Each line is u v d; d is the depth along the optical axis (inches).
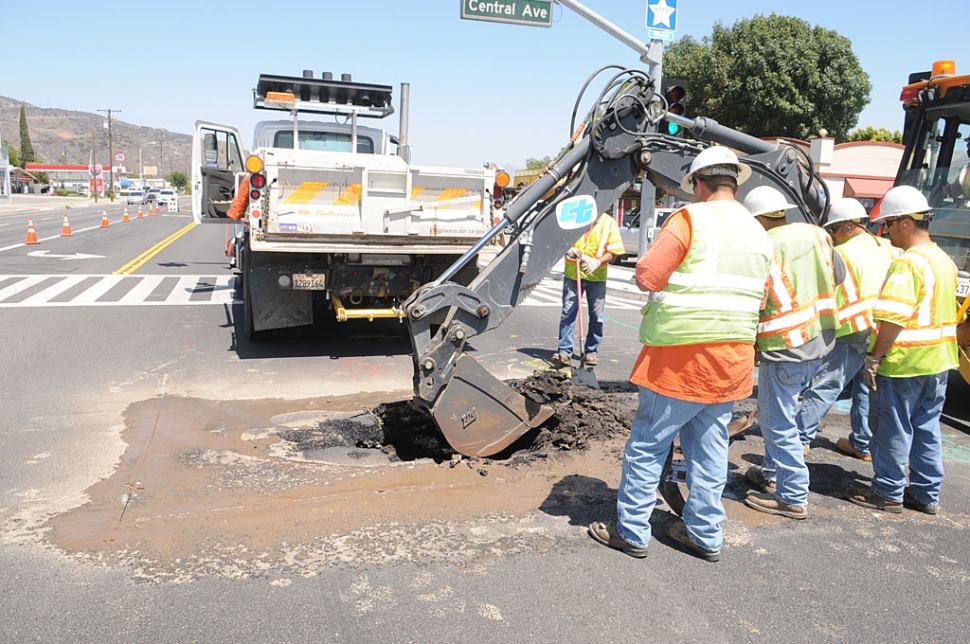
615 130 182.4
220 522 146.2
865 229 185.9
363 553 135.6
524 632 112.5
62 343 304.5
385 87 358.6
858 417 199.9
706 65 1027.9
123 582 122.7
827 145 961.5
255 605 117.2
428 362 173.8
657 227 782.5
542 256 183.0
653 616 118.7
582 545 142.4
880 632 117.3
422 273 297.4
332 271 290.4
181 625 111.2
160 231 1082.7
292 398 239.9
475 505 159.0
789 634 115.6
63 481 164.7
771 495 168.2
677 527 146.3
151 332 333.4
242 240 335.6
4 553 131.3
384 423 218.1
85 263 591.5
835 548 146.9
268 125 363.3
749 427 217.3
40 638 106.9
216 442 194.2
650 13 442.0
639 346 355.6
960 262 261.4
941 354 157.6
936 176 270.1
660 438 132.3
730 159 132.1
